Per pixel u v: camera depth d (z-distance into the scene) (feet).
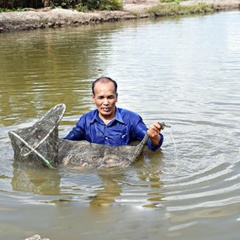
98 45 54.24
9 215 13.09
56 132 17.39
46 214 13.12
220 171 16.03
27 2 99.76
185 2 136.26
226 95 26.89
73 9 101.81
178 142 19.15
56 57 45.24
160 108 24.31
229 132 20.22
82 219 12.77
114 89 17.95
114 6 108.17
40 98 27.35
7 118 23.29
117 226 12.32
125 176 15.92
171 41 55.88
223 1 140.77
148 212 13.05
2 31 78.13
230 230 11.94
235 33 62.75
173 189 14.64
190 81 31.27
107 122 18.24
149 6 115.14
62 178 15.92
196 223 12.35
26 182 15.62
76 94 28.02
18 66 40.45
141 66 37.91
